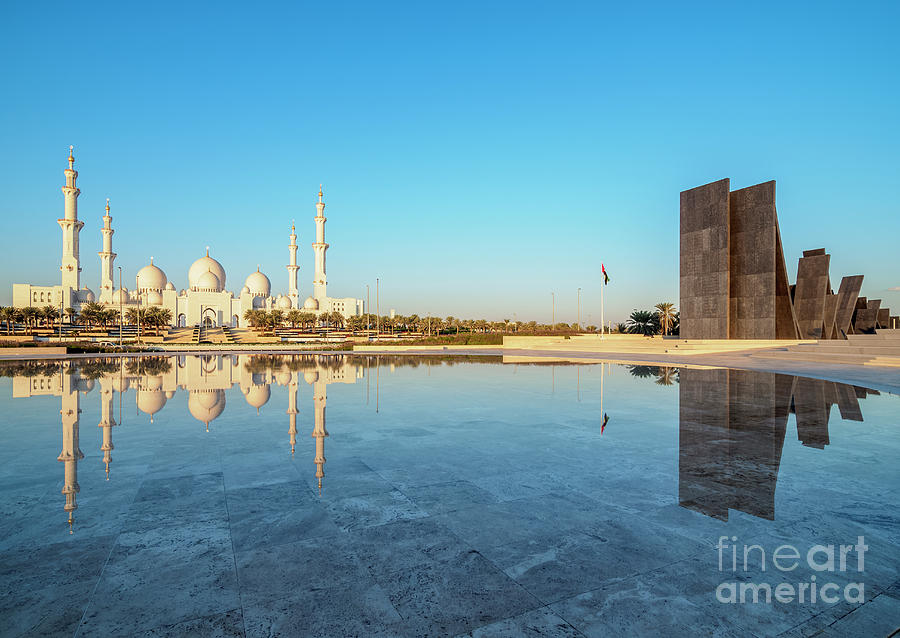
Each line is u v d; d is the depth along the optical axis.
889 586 3.93
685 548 4.59
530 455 8.07
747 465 7.43
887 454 8.09
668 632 3.31
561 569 4.18
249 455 8.07
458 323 117.44
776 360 31.98
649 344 43.84
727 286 44.12
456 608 3.60
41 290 100.00
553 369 27.02
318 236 113.06
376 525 5.14
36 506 5.70
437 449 8.50
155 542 4.73
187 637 3.25
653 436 9.56
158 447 8.60
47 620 3.45
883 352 29.53
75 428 10.32
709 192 45.84
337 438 9.37
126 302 108.38
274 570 4.18
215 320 114.50
